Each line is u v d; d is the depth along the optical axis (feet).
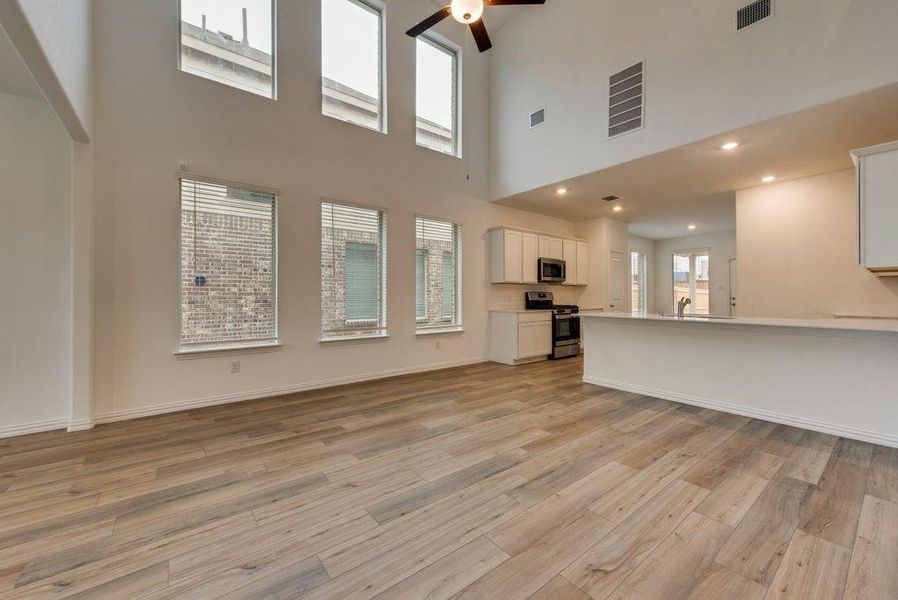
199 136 11.61
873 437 8.73
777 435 9.25
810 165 13.78
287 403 12.06
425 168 16.98
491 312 19.63
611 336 14.02
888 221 8.55
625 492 6.66
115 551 5.23
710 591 4.47
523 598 4.40
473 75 18.72
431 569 4.87
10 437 9.29
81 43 8.89
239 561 5.03
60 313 9.94
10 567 4.91
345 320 14.66
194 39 11.90
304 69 13.60
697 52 11.60
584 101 14.84
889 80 8.59
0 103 9.38
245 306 12.48
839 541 5.31
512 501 6.41
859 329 8.57
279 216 13.00
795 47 9.84
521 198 18.62
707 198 18.53
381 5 15.66
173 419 10.57
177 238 11.28
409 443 8.87
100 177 10.22
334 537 5.52
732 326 10.87
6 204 9.42
